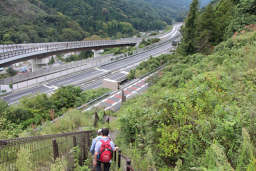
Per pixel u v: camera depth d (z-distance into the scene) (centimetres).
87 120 1323
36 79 4459
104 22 17012
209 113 519
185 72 1803
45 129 1043
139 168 462
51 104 2555
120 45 8894
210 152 353
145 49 7700
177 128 484
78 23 15062
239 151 349
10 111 1961
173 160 488
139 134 651
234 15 2888
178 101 557
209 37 3294
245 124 416
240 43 1973
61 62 10250
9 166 387
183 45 3634
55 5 16438
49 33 11462
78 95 3123
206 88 627
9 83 4106
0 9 10631
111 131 1102
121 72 5075
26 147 435
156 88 1984
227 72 1068
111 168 489
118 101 2472
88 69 5434
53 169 427
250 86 699
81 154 630
